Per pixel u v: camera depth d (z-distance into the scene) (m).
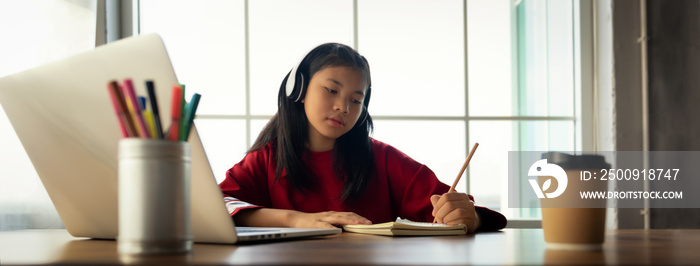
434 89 2.50
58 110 0.72
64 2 2.07
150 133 0.55
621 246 0.64
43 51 2.02
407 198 1.43
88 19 2.11
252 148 1.50
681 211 2.40
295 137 1.42
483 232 0.99
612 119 2.43
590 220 0.57
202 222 0.67
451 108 2.51
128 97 0.56
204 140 2.41
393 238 0.80
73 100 0.70
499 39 2.54
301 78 1.39
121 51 0.65
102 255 0.56
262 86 2.45
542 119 2.56
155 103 0.55
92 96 0.68
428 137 2.49
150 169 0.53
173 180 0.54
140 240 0.53
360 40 2.48
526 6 2.57
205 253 0.56
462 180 2.50
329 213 1.07
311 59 1.40
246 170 1.43
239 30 2.44
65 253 0.59
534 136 2.55
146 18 2.40
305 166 1.43
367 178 1.42
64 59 0.70
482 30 2.54
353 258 0.51
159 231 0.53
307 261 0.48
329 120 1.35
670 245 0.65
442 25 2.52
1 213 1.90
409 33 2.50
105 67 0.67
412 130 2.49
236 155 2.42
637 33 2.44
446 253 0.56
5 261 0.51
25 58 1.98
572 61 2.59
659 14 2.44
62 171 0.77
